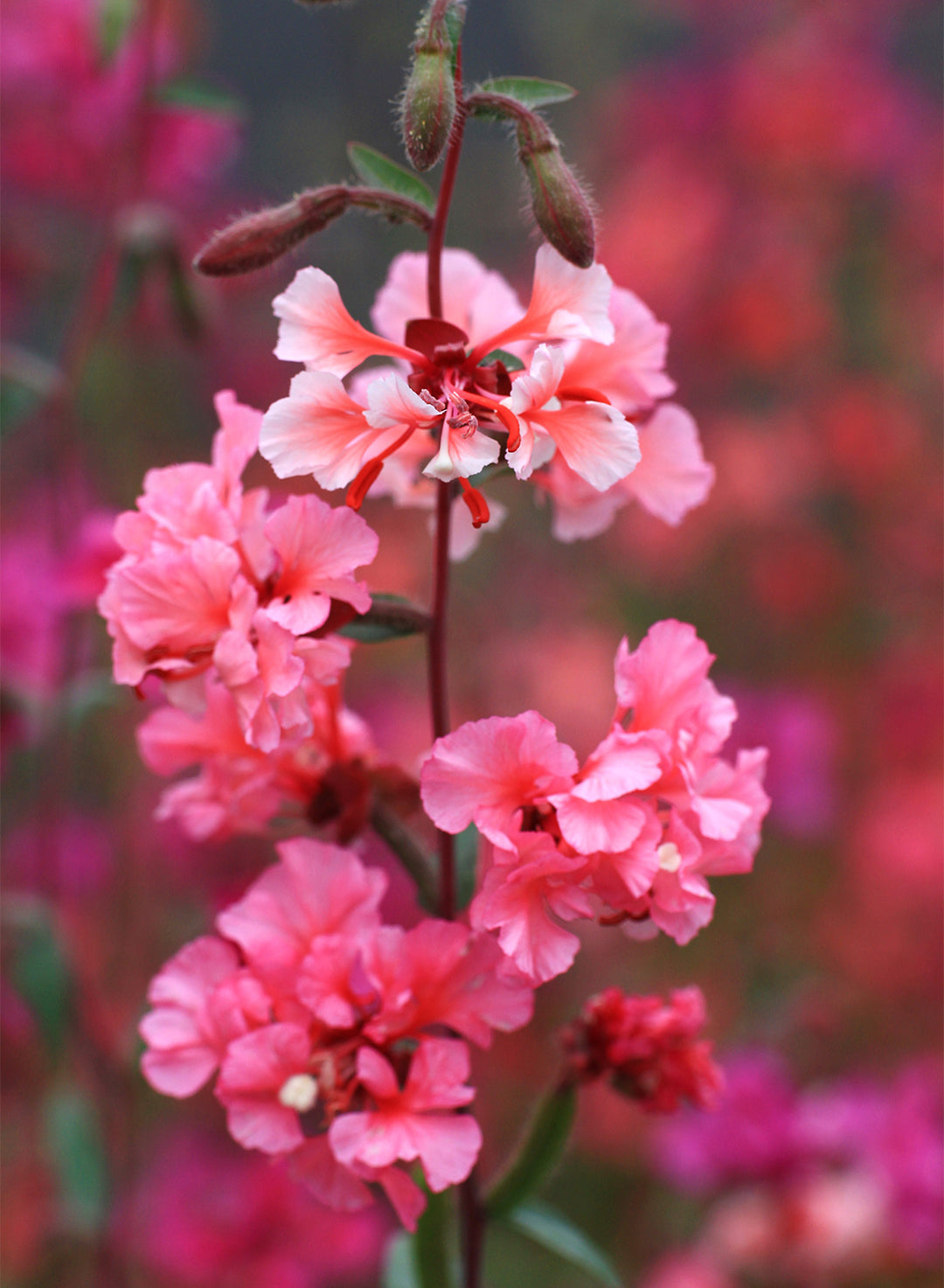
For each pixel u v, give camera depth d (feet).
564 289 1.21
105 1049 1.84
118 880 2.42
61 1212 1.95
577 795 1.18
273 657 1.20
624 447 1.18
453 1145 1.20
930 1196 1.72
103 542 1.78
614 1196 2.36
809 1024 2.11
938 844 2.58
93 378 2.46
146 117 1.88
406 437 1.19
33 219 2.45
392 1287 1.35
